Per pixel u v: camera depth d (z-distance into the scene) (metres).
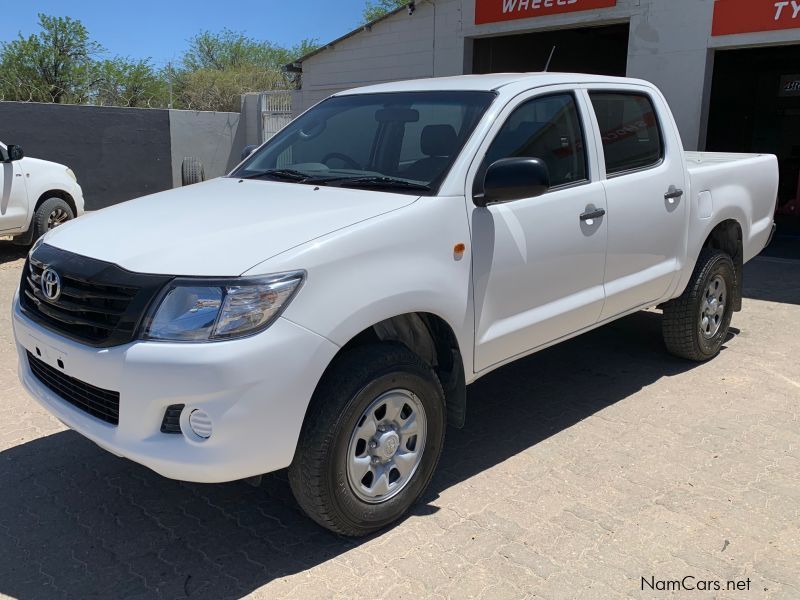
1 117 15.00
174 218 3.34
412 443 3.41
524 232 3.75
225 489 3.80
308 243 2.96
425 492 3.67
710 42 9.51
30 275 3.44
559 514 3.49
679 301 5.24
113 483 3.86
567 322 4.16
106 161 15.76
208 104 29.03
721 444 4.21
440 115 3.90
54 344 3.10
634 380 5.25
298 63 15.84
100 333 2.93
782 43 9.00
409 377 3.24
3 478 3.90
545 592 2.94
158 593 2.98
